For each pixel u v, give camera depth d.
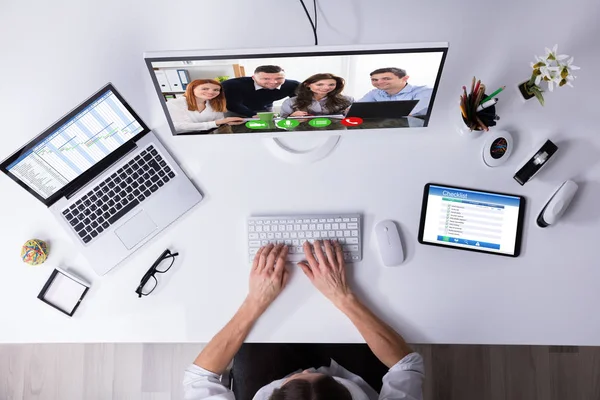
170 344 1.92
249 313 1.21
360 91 1.02
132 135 1.23
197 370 1.22
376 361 1.44
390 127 1.20
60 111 1.28
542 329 1.23
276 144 1.27
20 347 1.94
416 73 0.97
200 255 1.26
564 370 1.90
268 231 1.25
